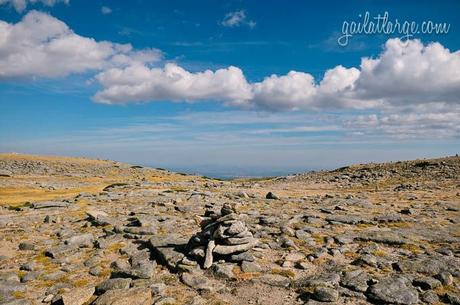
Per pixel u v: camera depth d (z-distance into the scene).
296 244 21.08
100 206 39.84
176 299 14.69
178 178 115.38
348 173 86.56
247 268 17.30
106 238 24.55
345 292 14.55
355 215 29.28
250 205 37.56
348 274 16.11
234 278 16.48
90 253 21.78
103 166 133.88
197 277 16.58
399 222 26.86
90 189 70.94
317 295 14.23
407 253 19.11
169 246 21.06
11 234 27.48
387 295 13.88
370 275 16.03
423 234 22.84
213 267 17.50
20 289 16.42
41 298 15.61
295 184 78.38
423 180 65.25
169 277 17.17
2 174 97.50
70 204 42.31
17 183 79.81
